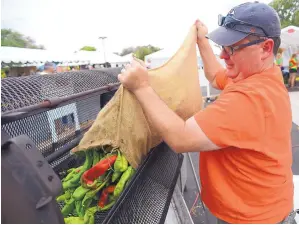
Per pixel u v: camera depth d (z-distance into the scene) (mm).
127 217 1217
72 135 2113
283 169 1382
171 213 1790
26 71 10289
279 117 1269
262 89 1229
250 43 1301
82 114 2314
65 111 2023
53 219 846
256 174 1312
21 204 823
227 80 1999
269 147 1273
